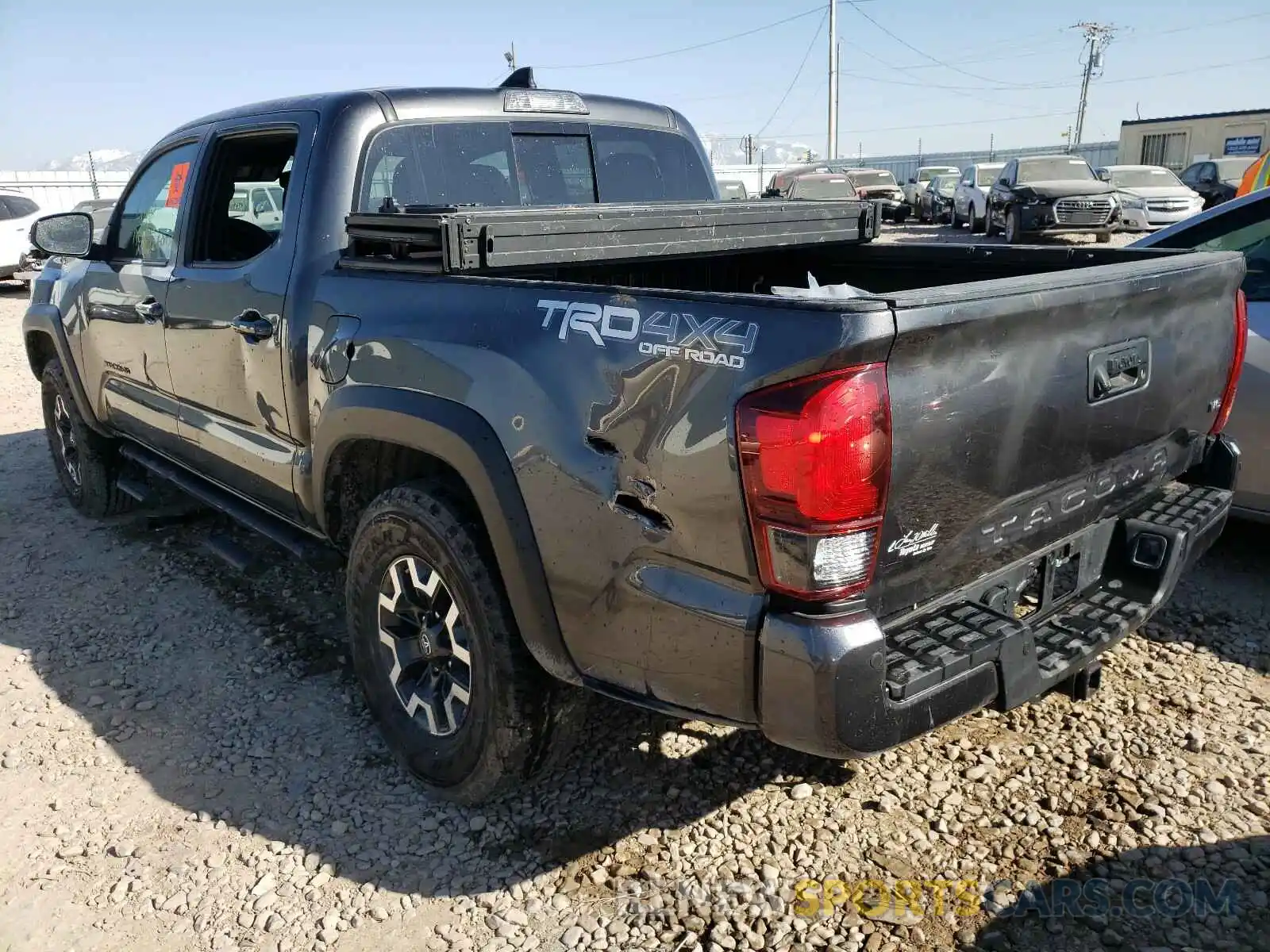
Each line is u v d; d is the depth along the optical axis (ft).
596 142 13.20
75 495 18.24
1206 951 7.66
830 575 6.54
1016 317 7.09
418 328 8.96
